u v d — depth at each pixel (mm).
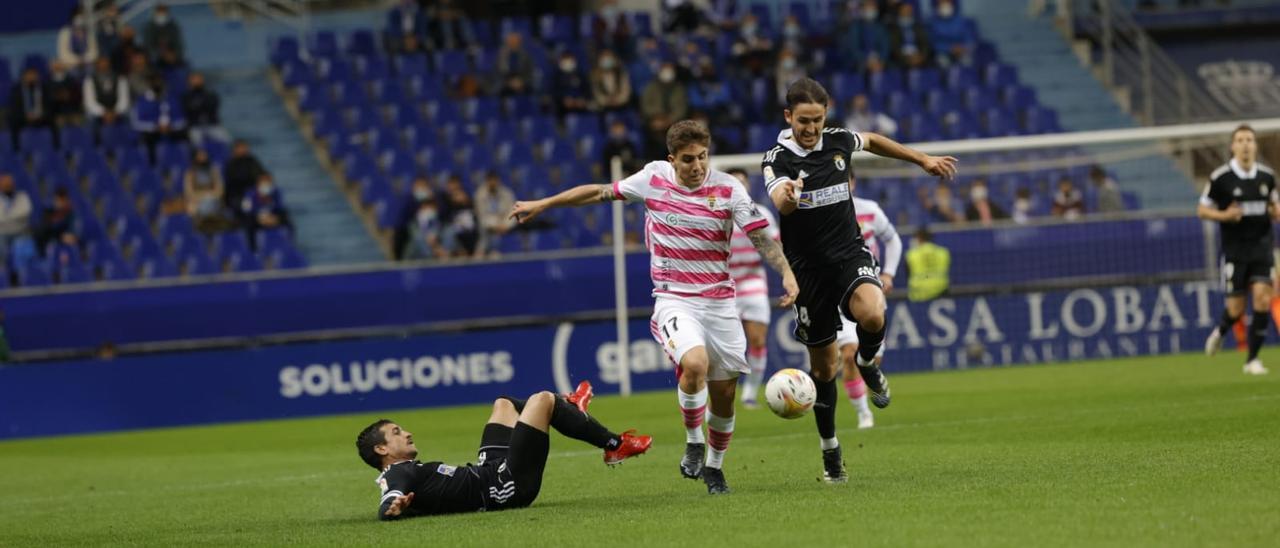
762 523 21609
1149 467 25891
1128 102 91188
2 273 75938
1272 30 97125
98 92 84750
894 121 86812
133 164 83125
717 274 25516
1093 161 78500
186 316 67438
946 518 21031
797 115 25719
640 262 68125
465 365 66500
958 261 68438
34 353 67000
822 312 26609
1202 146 80000
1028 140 63438
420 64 89625
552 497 27625
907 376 64750
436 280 68000
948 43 91688
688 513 23297
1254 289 50688
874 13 90125
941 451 32344
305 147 86375
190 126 84188
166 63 87812
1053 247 68688
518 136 85188
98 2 91938
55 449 56844
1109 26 96188
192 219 78375
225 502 32062
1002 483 24891
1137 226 68875
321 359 66000
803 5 95500
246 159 78938
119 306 67312
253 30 93312
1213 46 96750
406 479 24094
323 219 82250
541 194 81438
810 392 25125
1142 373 55562
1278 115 91625
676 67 84562
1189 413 36969
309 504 30203
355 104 88000
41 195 81625
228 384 65875
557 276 68125
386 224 80438
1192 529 18906
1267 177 50281
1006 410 43344
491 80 87812
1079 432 34625
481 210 76500
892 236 39531
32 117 84875
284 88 89375
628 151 79938
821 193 26250
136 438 60156
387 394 66188
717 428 26172
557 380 66500
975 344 67562
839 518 21672
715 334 25578
